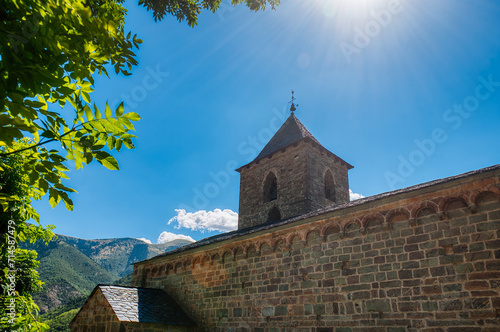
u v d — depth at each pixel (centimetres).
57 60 257
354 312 1043
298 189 2281
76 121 258
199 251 1689
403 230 1022
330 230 1202
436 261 931
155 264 1962
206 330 1501
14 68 233
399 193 1037
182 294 1702
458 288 873
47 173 271
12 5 240
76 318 1622
